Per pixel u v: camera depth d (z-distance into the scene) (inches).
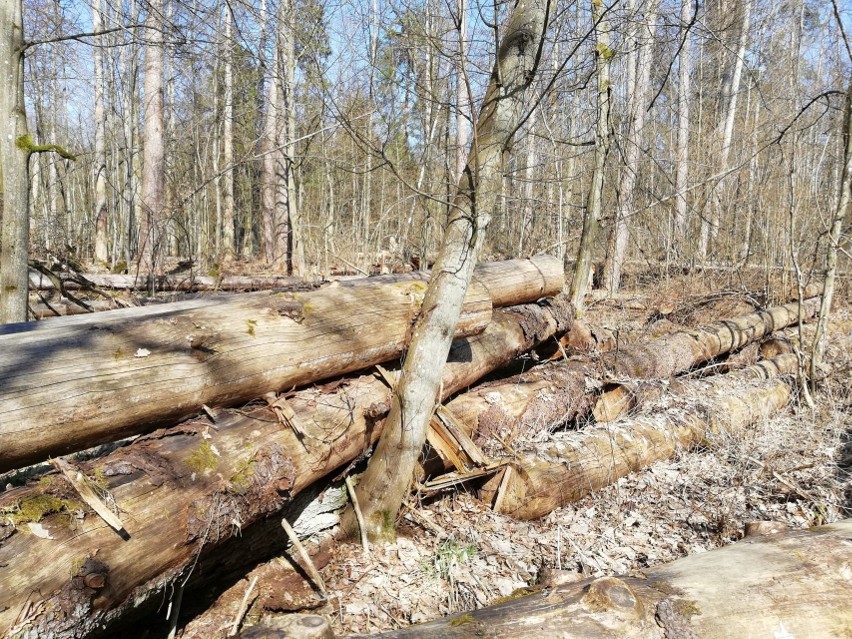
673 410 212.5
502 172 140.5
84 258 604.7
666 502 172.9
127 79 687.7
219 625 112.9
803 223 418.6
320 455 128.9
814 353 247.4
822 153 406.3
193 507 100.5
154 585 96.3
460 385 180.7
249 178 950.4
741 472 187.9
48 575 80.7
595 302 394.9
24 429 88.6
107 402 98.5
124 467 97.0
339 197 565.3
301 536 138.6
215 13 241.4
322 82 215.2
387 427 141.7
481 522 157.3
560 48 200.1
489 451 172.7
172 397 108.0
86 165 831.1
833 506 163.6
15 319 173.0
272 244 676.1
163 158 498.6
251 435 117.3
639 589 90.0
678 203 419.5
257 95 402.3
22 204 173.5
